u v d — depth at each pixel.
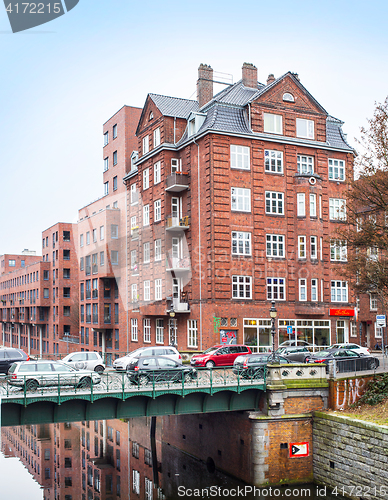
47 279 73.06
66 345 64.00
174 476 27.80
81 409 21.41
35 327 79.12
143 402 22.59
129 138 50.69
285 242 37.09
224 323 34.19
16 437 41.84
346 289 39.12
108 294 49.88
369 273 27.06
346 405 24.73
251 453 23.89
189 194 37.59
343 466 22.17
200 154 36.44
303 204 37.72
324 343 37.56
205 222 35.25
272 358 24.47
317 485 23.64
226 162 35.53
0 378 25.25
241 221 35.56
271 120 37.78
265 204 36.62
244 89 40.03
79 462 33.25
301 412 24.52
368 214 28.11
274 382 24.11
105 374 23.28
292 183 37.94
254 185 36.34
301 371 24.89
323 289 37.81
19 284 87.69
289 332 34.56
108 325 49.78
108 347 50.50
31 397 19.80
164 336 39.75
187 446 31.39
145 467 31.23
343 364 25.81
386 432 19.89
